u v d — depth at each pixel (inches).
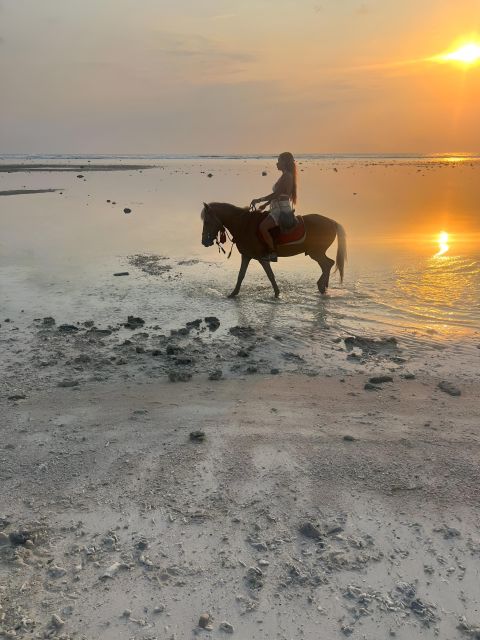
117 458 191.9
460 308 364.8
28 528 152.9
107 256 558.6
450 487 169.5
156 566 138.9
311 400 239.0
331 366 279.6
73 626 120.6
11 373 274.5
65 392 251.9
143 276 474.6
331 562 139.3
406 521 154.5
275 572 136.3
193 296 414.3
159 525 155.3
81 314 372.5
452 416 219.5
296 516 158.1
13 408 235.0
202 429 212.5
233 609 125.1
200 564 139.6
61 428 215.6
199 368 280.4
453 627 119.0
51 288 437.1
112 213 894.4
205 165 3280.0
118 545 147.3
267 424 215.9
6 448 200.2
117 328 343.3
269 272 404.2
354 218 781.9
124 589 131.5
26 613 124.4
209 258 547.5
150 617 123.0
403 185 1417.3
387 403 233.9
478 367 270.8
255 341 318.3
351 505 162.4
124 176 1983.3
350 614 123.0
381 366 277.1
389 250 550.3
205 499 166.9
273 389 252.4
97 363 287.0
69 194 1250.6
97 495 170.2
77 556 143.3
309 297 405.1
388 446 195.8
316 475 178.2
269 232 389.7
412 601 126.0
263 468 183.0
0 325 349.1
